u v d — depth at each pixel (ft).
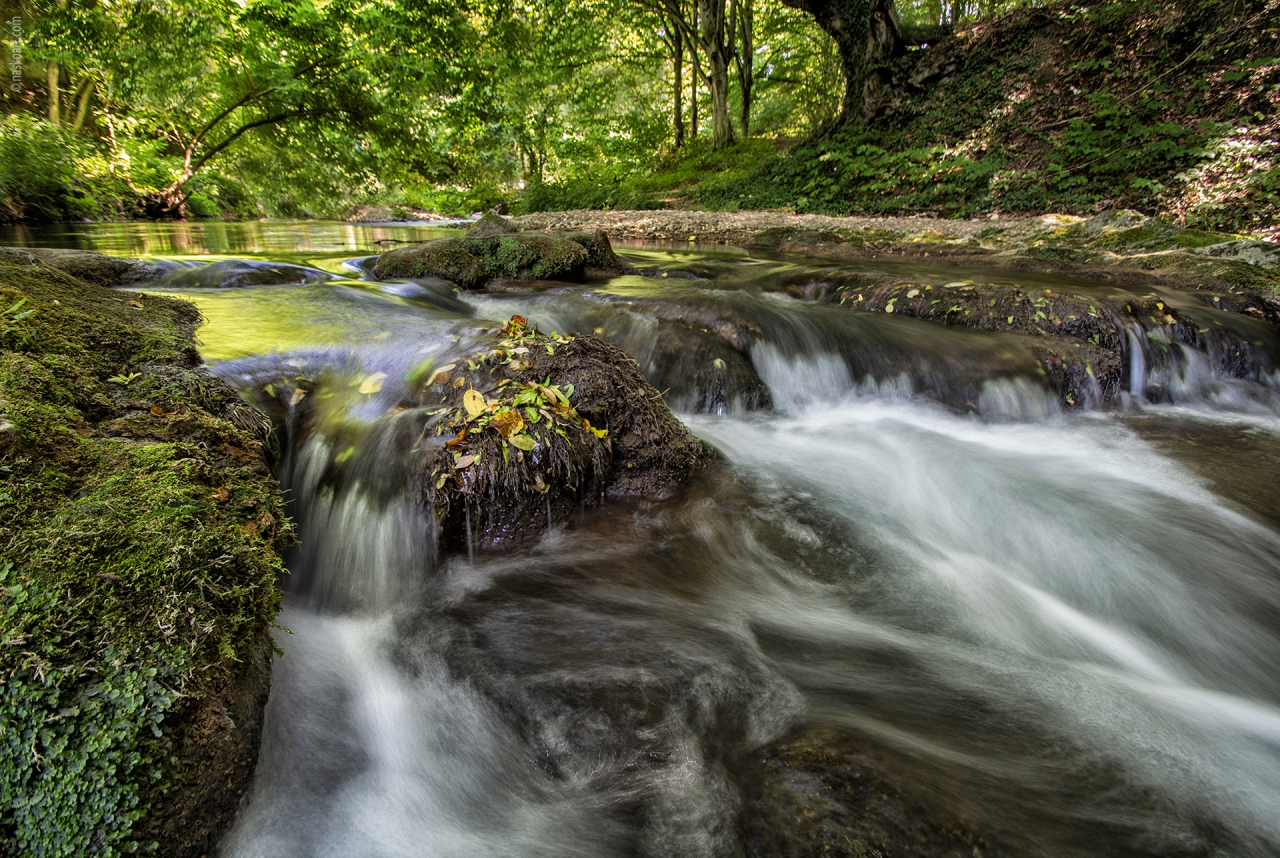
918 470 14.69
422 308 17.94
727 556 10.71
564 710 7.22
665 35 87.35
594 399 11.52
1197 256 29.53
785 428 16.67
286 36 60.34
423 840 6.07
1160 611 10.39
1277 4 43.78
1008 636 9.34
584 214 57.82
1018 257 33.50
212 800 5.33
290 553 10.21
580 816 6.17
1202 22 46.98
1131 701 8.12
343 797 6.37
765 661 8.24
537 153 104.78
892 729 7.03
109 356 9.45
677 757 6.59
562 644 8.39
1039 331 20.34
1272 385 21.29
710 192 63.00
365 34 62.54
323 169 70.85
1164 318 21.49
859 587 10.28
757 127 102.63
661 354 17.58
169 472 6.97
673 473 12.22
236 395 10.32
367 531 10.09
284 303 16.25
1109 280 28.43
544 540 10.50
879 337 19.81
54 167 53.06
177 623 5.48
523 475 10.13
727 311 19.45
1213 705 8.30
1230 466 15.42
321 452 10.93
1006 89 54.13
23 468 6.08
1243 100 42.09
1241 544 12.10
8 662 4.66
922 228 40.86
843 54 65.77
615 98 92.53
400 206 94.48
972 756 6.74
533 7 75.41
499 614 9.02
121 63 55.36
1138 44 49.67
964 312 21.44
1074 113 48.88
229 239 41.39
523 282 24.31
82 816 4.58
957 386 18.38
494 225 34.35
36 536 5.47
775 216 50.96
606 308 20.10
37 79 62.95
